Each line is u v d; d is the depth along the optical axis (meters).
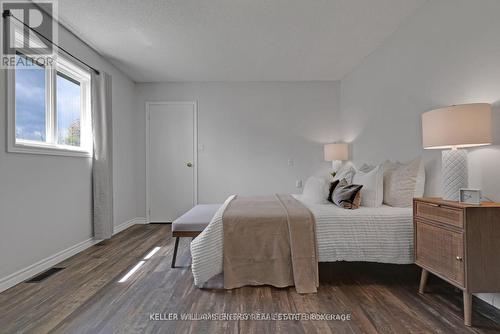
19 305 1.72
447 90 2.10
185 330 1.46
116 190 3.74
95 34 2.82
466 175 1.67
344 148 3.95
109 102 3.35
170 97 4.39
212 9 2.40
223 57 3.46
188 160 4.43
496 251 1.44
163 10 2.41
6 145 1.99
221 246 1.99
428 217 1.74
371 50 3.28
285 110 4.45
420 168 2.33
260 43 3.07
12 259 2.03
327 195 2.61
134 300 1.79
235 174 4.45
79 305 1.72
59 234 2.56
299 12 2.46
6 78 1.99
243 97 4.43
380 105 3.14
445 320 1.53
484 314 1.58
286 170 4.46
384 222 2.01
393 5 2.37
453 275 1.53
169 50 3.23
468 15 1.89
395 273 2.24
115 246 3.05
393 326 1.48
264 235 1.99
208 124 4.43
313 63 3.68
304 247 1.94
